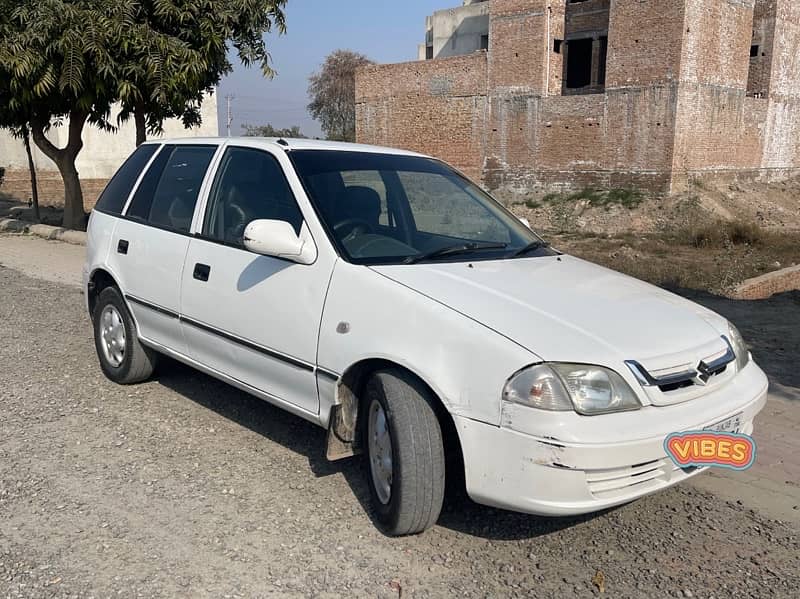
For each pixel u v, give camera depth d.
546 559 3.52
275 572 3.37
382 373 3.63
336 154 4.75
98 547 3.54
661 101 25.56
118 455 4.56
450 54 45.59
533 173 29.56
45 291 9.70
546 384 3.14
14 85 13.30
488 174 31.14
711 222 22.36
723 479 4.44
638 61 25.98
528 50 29.06
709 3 25.72
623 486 3.24
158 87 13.09
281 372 4.21
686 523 3.89
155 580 3.29
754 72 30.59
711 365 3.53
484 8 43.53
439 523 3.82
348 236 4.14
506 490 3.23
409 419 3.46
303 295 4.06
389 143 34.81
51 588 3.20
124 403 5.44
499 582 3.33
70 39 12.47
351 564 3.44
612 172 27.14
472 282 3.81
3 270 11.42
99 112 15.95
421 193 4.87
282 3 14.48
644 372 3.28
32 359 6.48
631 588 3.30
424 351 3.46
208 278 4.68
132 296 5.42
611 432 3.12
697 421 3.32
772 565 3.52
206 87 15.93
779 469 4.59
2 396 5.54
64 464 4.42
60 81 12.77
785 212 25.86
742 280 11.67
